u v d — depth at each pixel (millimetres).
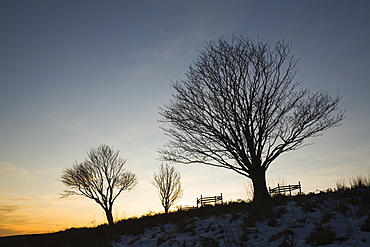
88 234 15438
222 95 17156
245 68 17500
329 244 7801
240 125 16906
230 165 17344
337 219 9664
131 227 15992
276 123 17109
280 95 17406
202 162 17891
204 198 30953
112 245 12727
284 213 11859
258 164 16469
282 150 16797
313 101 17203
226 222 12484
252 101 17062
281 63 17734
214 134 17188
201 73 18062
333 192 14891
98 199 37781
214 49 18359
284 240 8500
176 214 18828
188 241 10773
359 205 10625
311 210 11406
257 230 10094
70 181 37938
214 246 9375
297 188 24672
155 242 11859
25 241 18500
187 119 17828
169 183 38844
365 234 7980
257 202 14242
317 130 16766
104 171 38812
